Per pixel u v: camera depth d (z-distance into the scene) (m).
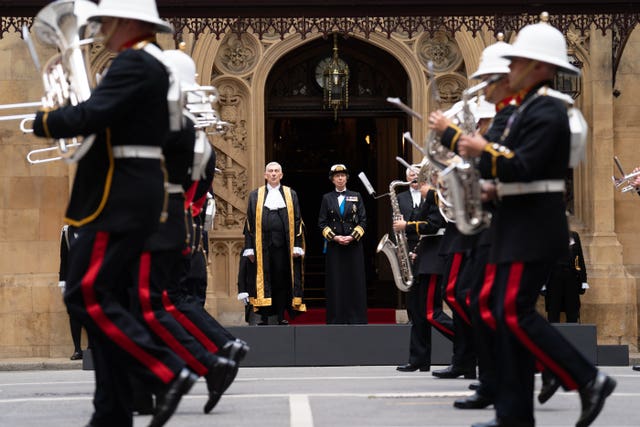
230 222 49.06
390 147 63.53
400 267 36.97
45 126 15.63
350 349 38.56
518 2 40.78
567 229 16.88
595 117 47.97
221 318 48.56
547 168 16.66
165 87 16.20
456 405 22.08
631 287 47.47
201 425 19.77
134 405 21.39
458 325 29.92
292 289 43.34
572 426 19.41
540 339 16.72
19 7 40.31
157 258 20.69
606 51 47.97
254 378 32.56
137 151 16.14
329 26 42.09
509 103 19.83
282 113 51.75
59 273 44.22
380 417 20.61
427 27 41.28
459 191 17.09
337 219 43.22
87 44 18.42
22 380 35.34
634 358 44.16
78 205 16.25
